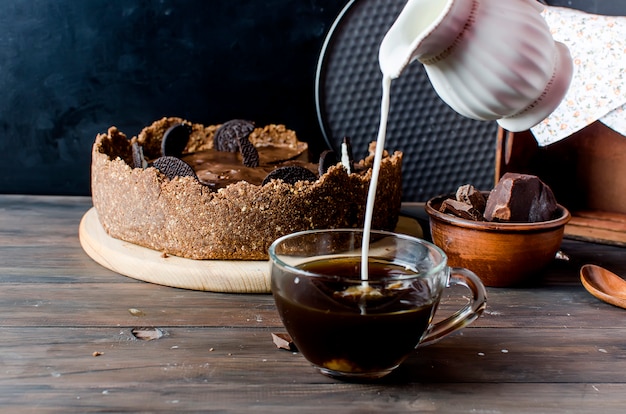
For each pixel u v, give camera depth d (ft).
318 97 3.86
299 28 3.98
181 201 3.12
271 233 3.12
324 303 2.56
